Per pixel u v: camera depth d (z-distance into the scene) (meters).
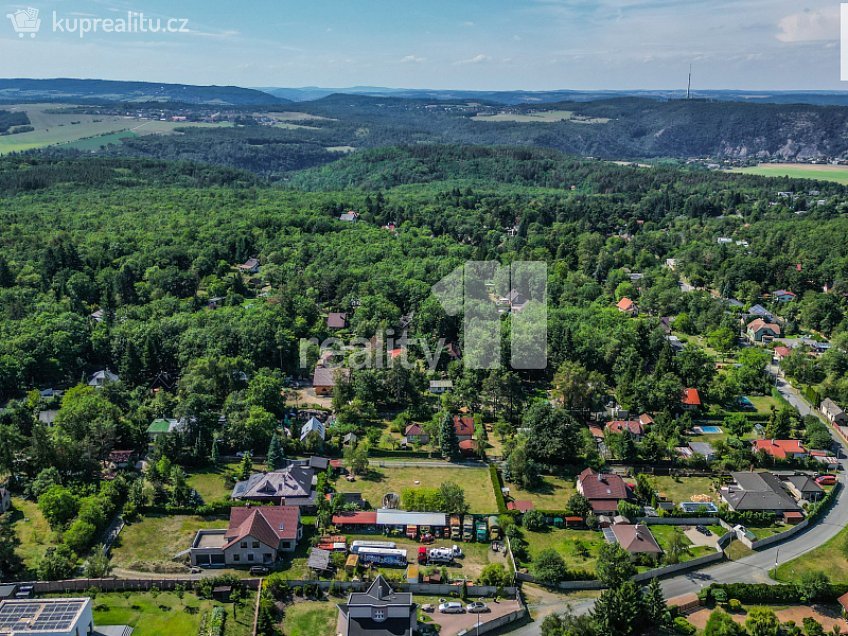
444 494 120.31
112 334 183.00
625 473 136.12
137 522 114.75
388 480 133.00
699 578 106.25
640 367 175.88
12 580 97.44
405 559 106.75
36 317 186.62
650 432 152.12
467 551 110.50
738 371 180.50
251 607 94.81
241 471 130.50
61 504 110.75
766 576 106.81
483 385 163.50
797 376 182.62
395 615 88.69
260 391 153.00
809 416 153.00
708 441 150.50
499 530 115.38
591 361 181.25
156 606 93.50
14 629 82.19
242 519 109.25
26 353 167.00
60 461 123.44
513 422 158.75
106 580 96.38
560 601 100.31
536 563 104.69
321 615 94.81
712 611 98.31
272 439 134.12
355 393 163.62
